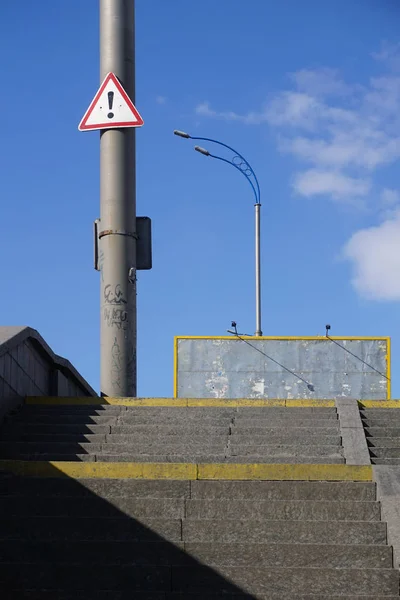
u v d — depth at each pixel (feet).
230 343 128.47
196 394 127.34
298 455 50.67
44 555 41.55
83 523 43.01
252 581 40.24
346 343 128.16
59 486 45.29
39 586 40.37
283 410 56.08
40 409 56.49
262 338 128.57
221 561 41.19
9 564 40.68
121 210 68.74
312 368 127.65
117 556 41.39
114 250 68.23
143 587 40.40
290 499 44.83
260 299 135.44
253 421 54.54
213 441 52.03
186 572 40.55
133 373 67.67
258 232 136.26
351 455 50.21
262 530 42.70
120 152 69.15
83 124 69.56
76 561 41.32
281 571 40.24
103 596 39.68
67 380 71.31
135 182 69.87
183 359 128.26
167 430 53.26
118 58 70.38
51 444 50.98
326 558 41.04
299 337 128.36
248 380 127.65
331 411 56.18
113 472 46.44
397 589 39.68
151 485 45.21
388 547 41.14
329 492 45.03
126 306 67.82
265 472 46.50
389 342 127.85
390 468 46.01
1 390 53.42
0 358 52.95
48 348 64.44
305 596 39.29
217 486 45.16
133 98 70.90
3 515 43.80
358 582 39.88
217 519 43.21
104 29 70.95
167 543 41.63
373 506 43.73
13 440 52.29
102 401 57.88
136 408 56.34
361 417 56.18
